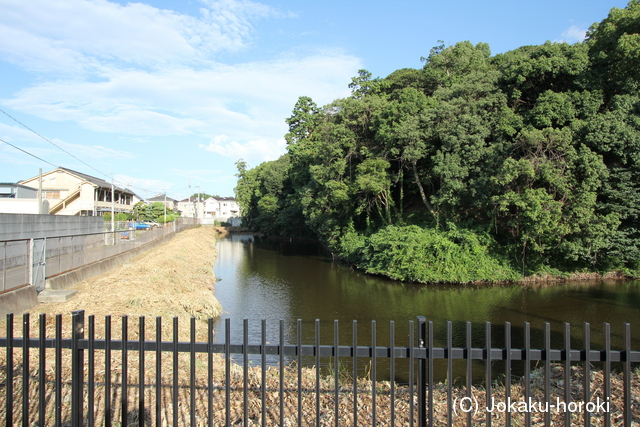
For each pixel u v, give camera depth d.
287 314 15.95
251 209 70.06
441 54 38.81
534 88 24.50
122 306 11.74
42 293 13.18
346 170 30.52
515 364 9.93
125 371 3.49
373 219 32.88
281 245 48.38
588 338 3.33
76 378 3.46
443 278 22.44
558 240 21.44
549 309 16.38
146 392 6.11
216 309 14.75
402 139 25.31
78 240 17.92
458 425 5.28
